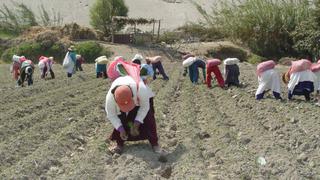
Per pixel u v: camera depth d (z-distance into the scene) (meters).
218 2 70.06
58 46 46.31
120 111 9.98
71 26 52.59
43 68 25.27
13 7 67.75
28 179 8.92
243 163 9.45
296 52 49.97
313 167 9.41
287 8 50.53
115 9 55.69
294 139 11.12
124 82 9.83
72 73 26.14
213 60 19.84
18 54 46.06
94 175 9.03
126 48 49.25
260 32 51.09
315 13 45.53
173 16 68.25
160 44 52.38
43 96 18.33
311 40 44.44
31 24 58.66
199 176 8.90
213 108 15.27
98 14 55.38
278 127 12.30
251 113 14.23
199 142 11.16
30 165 9.47
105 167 9.57
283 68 35.28
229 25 53.31
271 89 16.20
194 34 56.47
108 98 9.90
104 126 12.91
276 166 9.30
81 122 13.07
